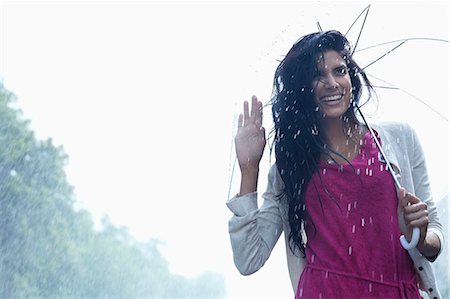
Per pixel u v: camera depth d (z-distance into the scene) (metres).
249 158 3.39
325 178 3.15
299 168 3.21
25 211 42.00
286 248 3.29
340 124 3.24
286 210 3.32
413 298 3.03
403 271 3.05
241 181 3.40
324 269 3.10
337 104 3.22
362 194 3.10
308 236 3.18
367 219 3.08
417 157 3.28
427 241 3.07
